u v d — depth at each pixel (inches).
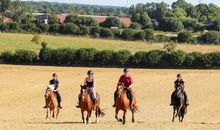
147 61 3462.1
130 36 5812.0
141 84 2630.4
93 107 1247.5
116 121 1384.1
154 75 3048.7
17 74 2950.3
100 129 1110.4
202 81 2827.3
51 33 6141.7
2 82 2588.6
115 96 1238.3
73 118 1492.4
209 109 1872.5
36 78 2780.5
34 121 1346.0
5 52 3511.3
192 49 4805.6
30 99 2032.5
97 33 5999.0
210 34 5629.9
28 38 5487.2
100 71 3196.4
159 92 2346.2
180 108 1389.0
